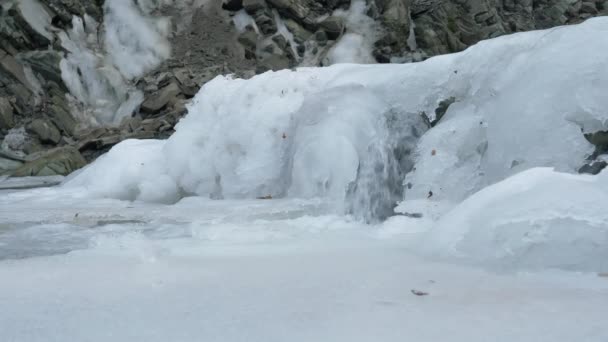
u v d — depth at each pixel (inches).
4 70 456.8
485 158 142.3
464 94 159.6
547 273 76.2
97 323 55.2
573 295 65.0
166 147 215.8
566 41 133.6
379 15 589.0
